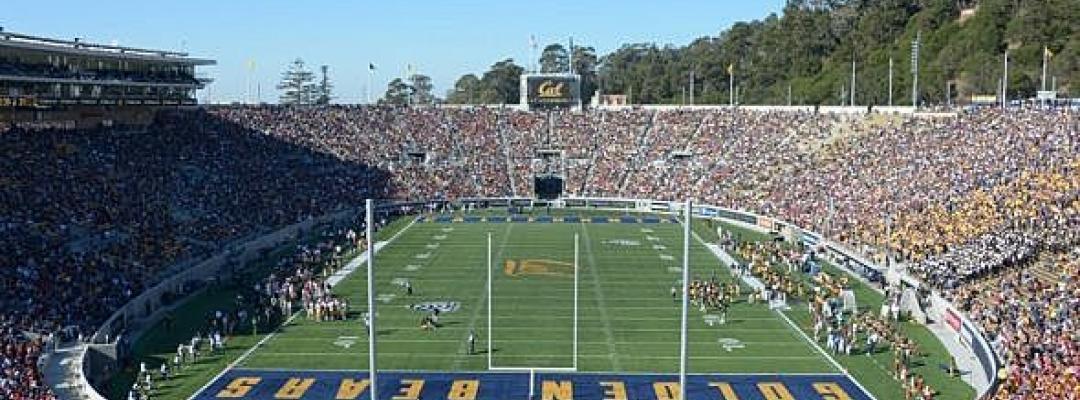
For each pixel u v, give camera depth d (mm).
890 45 139250
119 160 72750
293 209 79688
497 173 100312
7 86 64312
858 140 88938
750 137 98812
